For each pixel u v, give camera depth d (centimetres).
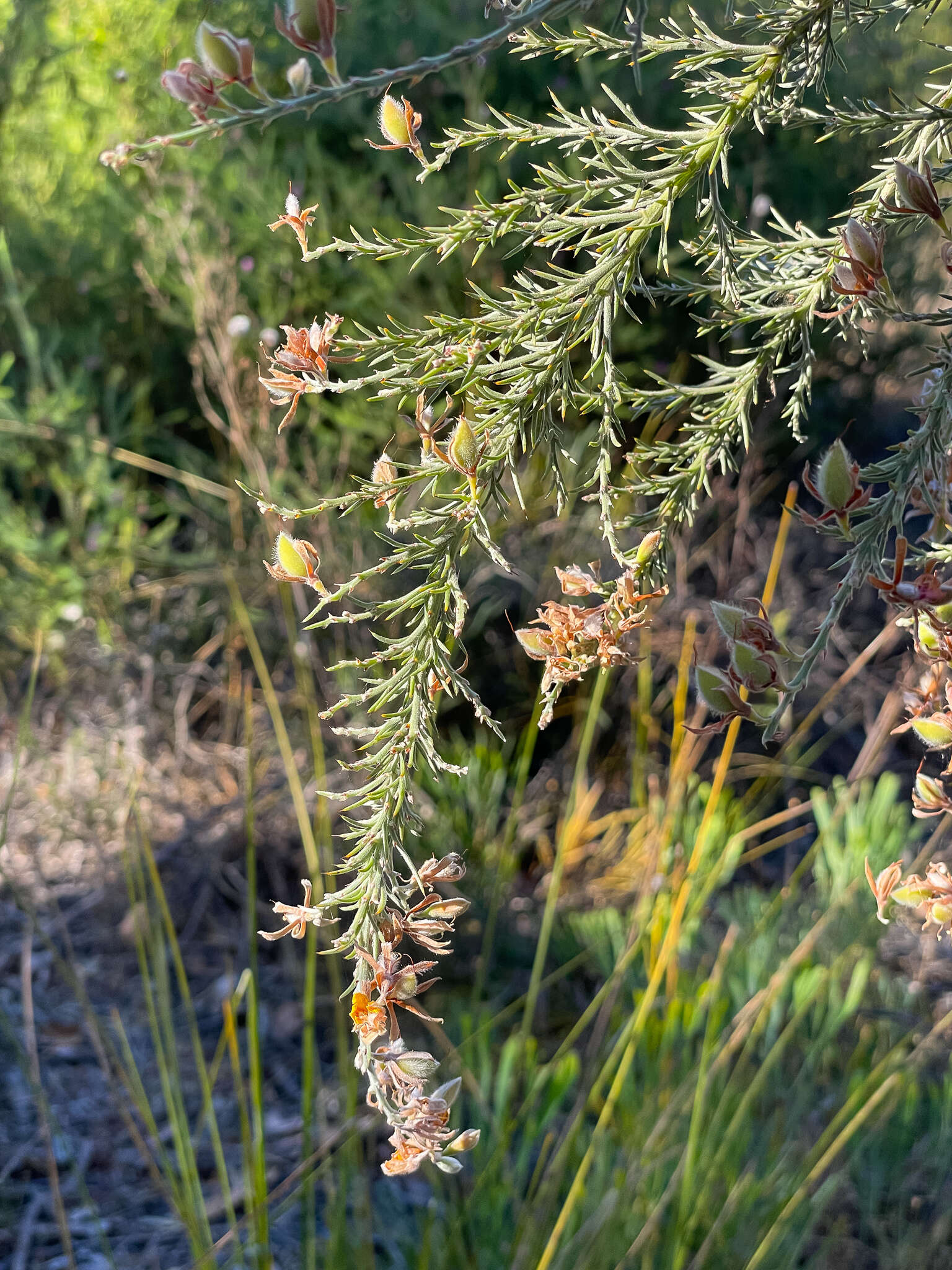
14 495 166
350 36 135
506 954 105
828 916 74
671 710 132
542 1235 64
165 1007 66
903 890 25
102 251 161
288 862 117
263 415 116
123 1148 89
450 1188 72
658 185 22
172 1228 80
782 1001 86
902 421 152
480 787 116
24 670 142
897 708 103
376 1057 19
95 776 128
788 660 21
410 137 21
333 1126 87
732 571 133
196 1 148
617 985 74
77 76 157
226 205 136
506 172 130
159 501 163
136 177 122
